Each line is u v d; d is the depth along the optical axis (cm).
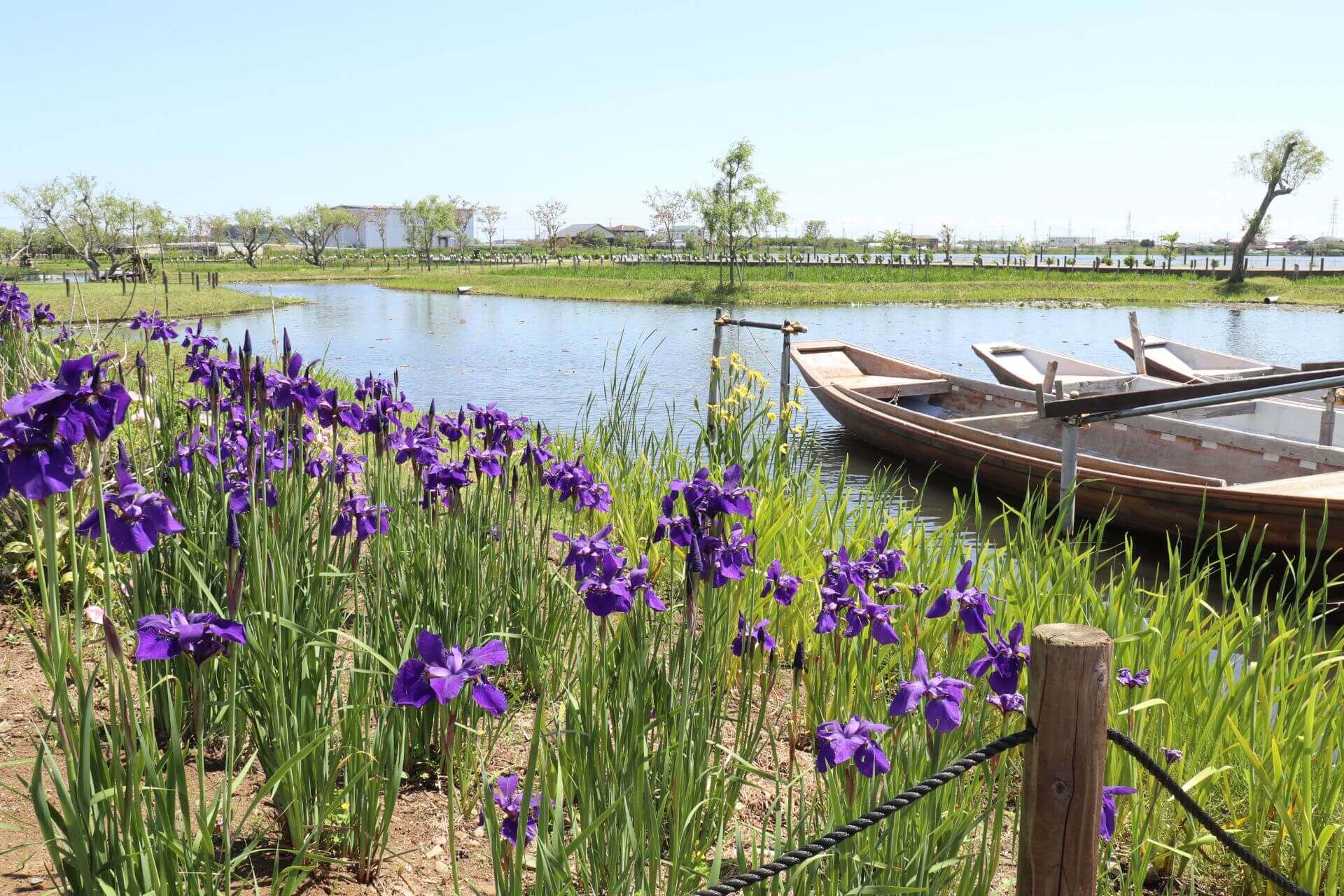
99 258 6419
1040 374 1565
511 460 434
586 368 2198
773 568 336
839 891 249
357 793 292
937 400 1477
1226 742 372
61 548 443
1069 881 221
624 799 254
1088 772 216
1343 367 1094
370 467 444
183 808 222
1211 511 776
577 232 13138
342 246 11400
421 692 200
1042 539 554
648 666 302
